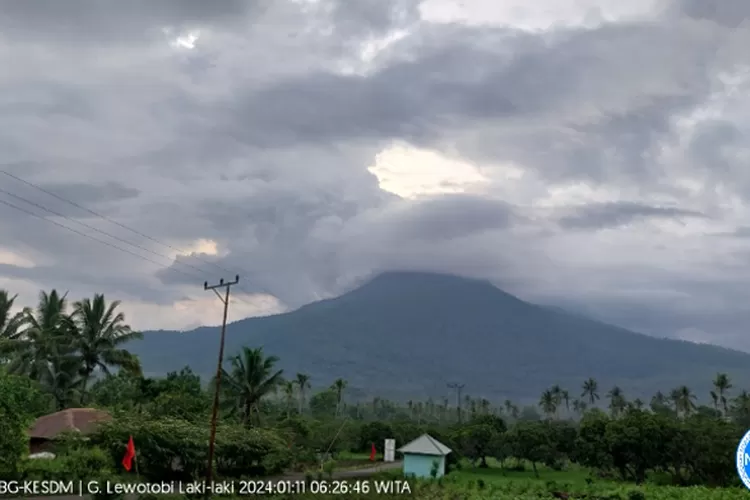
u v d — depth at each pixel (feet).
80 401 210.59
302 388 453.17
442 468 204.03
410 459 207.21
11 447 116.16
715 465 214.28
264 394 235.61
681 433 216.13
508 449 277.64
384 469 220.23
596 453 224.33
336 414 460.14
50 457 145.69
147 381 229.04
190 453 153.28
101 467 137.28
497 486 164.76
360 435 326.85
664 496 149.07
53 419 168.55
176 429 155.22
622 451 218.79
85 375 212.43
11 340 197.16
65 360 206.08
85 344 209.87
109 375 221.05
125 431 146.82
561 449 274.57
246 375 229.86
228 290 134.41
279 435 210.18
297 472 208.64
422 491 149.89
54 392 204.33
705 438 214.69
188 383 253.24
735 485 216.54
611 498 149.48
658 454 215.92
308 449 248.93
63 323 211.82
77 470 128.77
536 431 276.82
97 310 213.66
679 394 442.91
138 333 220.64
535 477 257.14
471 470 288.10
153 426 151.12
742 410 319.88
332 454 290.15
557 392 535.60
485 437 293.02
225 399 228.22
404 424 344.28
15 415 116.98
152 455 148.97
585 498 148.56
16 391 117.19
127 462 130.41
